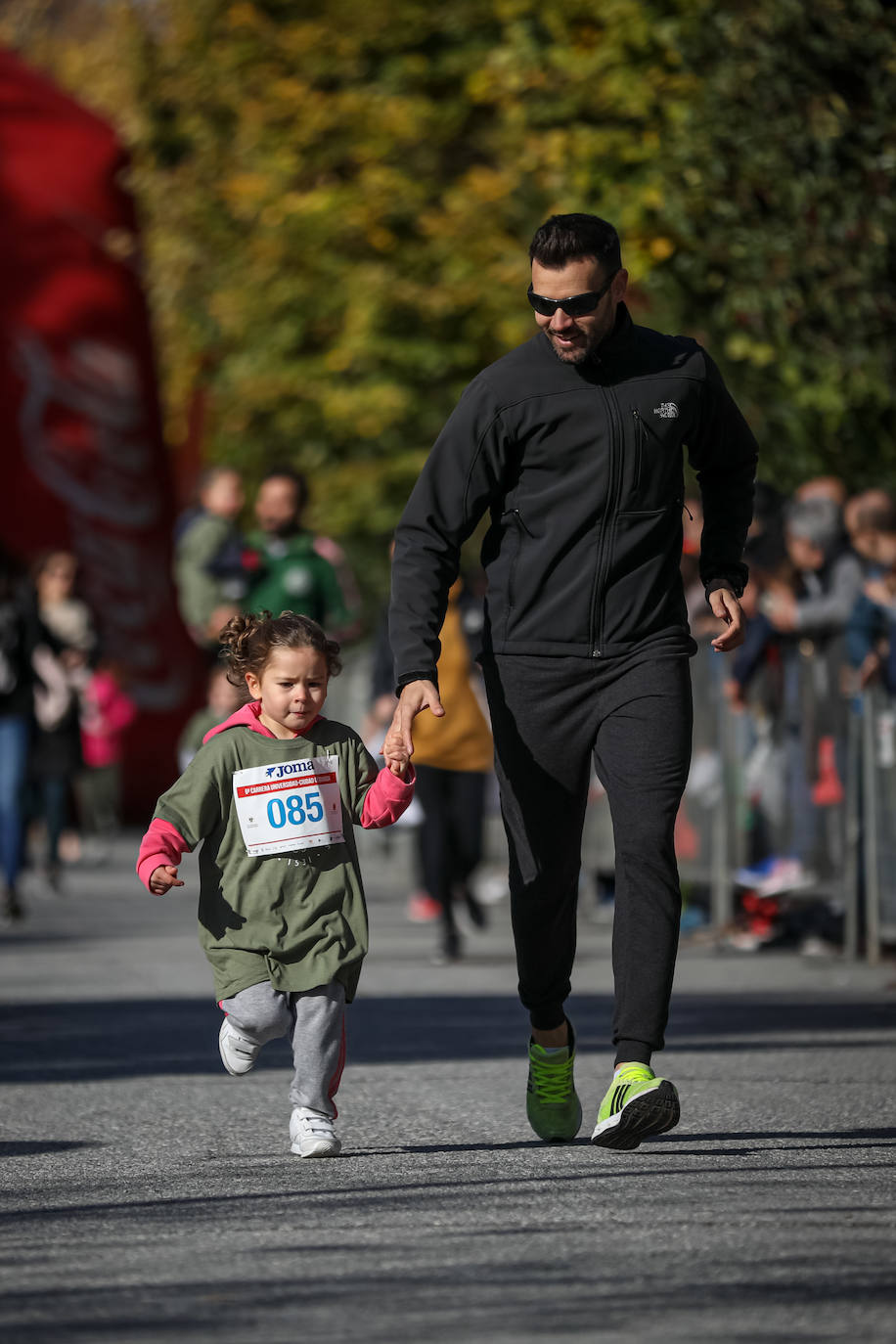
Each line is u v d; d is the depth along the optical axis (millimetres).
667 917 14891
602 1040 21703
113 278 70812
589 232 14773
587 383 15016
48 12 82500
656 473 15094
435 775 31031
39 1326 10641
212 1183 14250
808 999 25047
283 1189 13977
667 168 34812
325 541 33938
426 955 31969
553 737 15242
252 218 66125
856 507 28250
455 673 31312
